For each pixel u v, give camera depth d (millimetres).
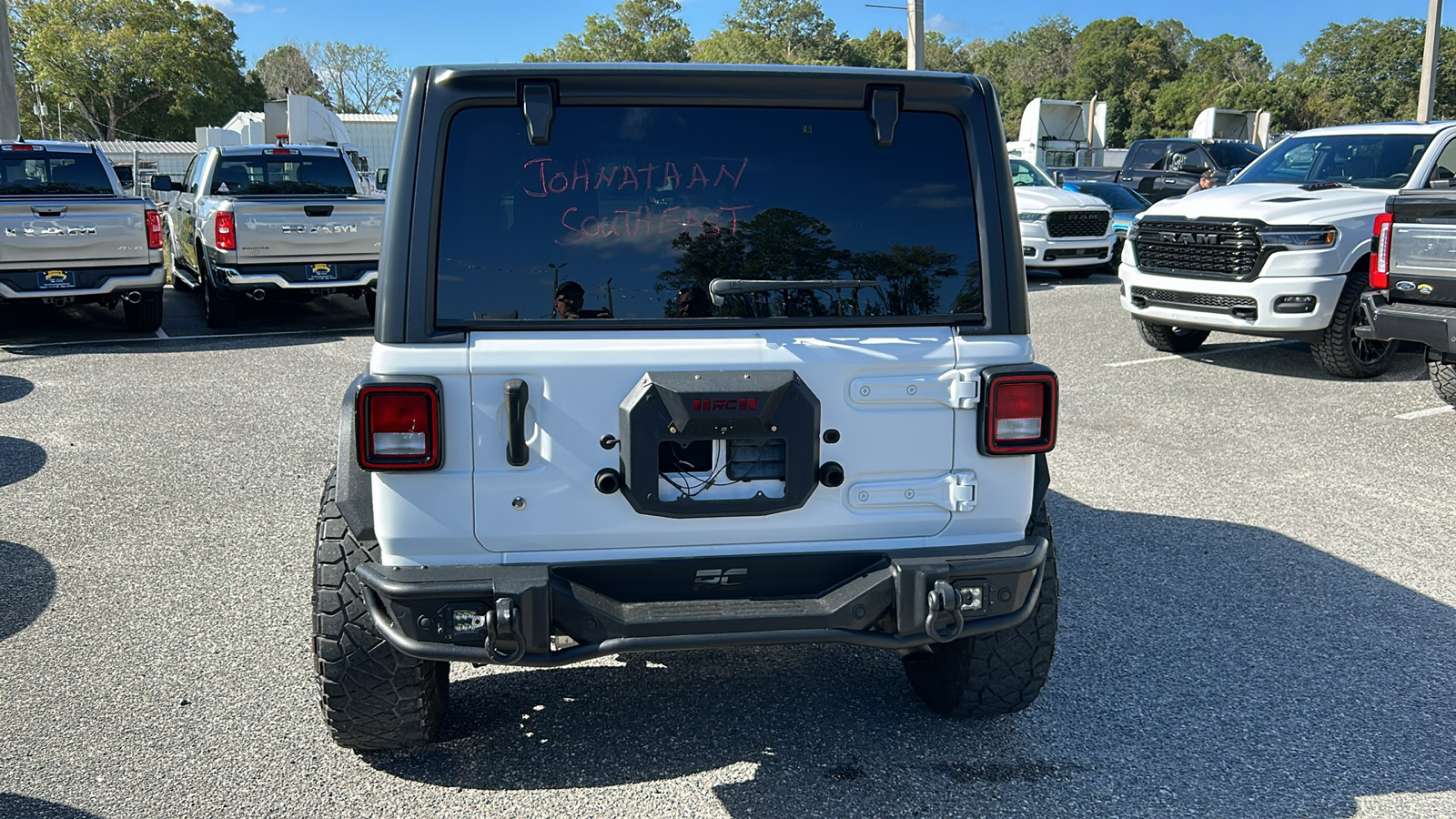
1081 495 6160
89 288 11156
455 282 2797
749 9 112750
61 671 4020
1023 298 3033
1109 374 9477
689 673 4023
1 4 16469
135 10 67812
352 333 12078
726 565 2969
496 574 2814
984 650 3330
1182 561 5133
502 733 3564
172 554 5238
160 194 16828
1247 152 19312
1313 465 6734
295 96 24062
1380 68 102750
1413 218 7062
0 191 11695
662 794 3215
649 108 2857
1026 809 3131
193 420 7910
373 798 3184
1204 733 3566
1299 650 4191
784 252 2932
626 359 2830
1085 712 3707
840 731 3586
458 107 2785
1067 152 29359
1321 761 3393
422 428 2768
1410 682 3922
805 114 2926
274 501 6059
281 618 4504
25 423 7824
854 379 2941
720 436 2861
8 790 3211
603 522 2902
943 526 3072
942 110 2984
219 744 3486
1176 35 118375
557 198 2832
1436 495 6141
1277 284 8719
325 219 11750
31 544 5371
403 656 3092
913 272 2984
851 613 2908
